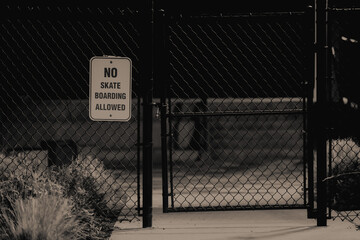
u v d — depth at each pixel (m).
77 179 21.47
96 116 19.81
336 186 23.48
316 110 20.25
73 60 39.44
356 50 33.34
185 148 42.75
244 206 21.14
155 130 42.75
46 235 16.11
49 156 26.06
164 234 18.88
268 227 19.83
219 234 18.81
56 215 17.00
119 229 19.72
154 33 20.89
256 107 40.72
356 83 33.16
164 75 20.78
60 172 21.84
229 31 40.62
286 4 41.28
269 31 40.50
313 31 20.89
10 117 40.59
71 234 17.30
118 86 19.84
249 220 21.08
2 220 17.92
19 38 38.69
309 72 21.08
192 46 40.66
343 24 33.75
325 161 19.95
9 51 38.75
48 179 19.98
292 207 21.08
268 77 41.06
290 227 19.80
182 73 41.06
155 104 20.28
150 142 20.03
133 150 41.72
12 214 17.97
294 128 41.97
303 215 21.92
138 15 20.25
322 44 20.02
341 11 20.17
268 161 41.41
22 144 40.84
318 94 20.16
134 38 38.59
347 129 31.92
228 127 42.16
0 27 38.22
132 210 23.06
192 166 40.34
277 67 40.91
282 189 28.36
